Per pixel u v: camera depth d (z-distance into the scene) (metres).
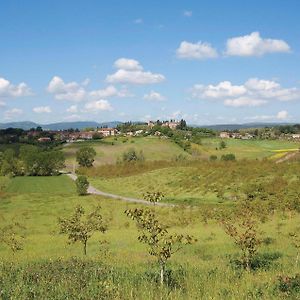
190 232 34.28
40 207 78.75
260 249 22.83
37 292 12.28
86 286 12.84
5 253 29.56
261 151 185.12
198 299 11.83
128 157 175.38
